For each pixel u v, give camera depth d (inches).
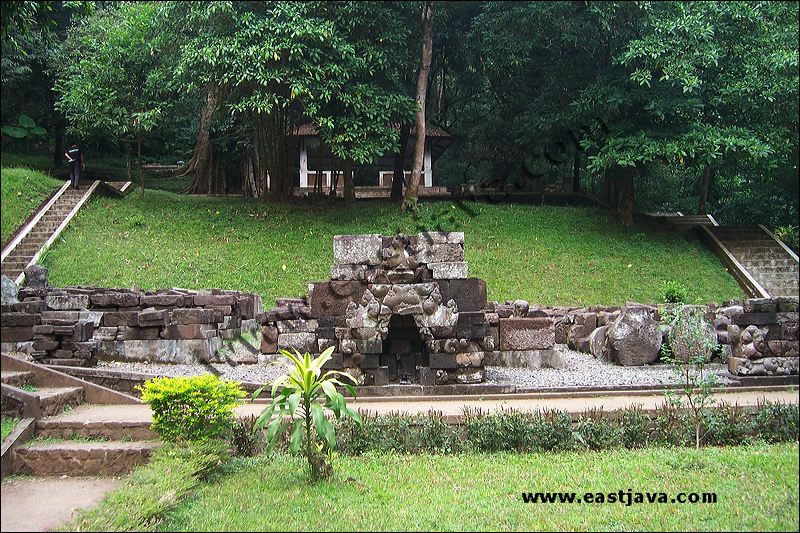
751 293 643.5
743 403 283.3
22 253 610.9
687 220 843.4
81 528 163.2
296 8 678.5
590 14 703.1
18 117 829.2
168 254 643.5
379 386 324.2
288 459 234.7
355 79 713.0
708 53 649.0
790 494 188.5
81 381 302.8
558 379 355.9
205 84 715.4
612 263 673.6
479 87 898.7
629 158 667.4
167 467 203.9
